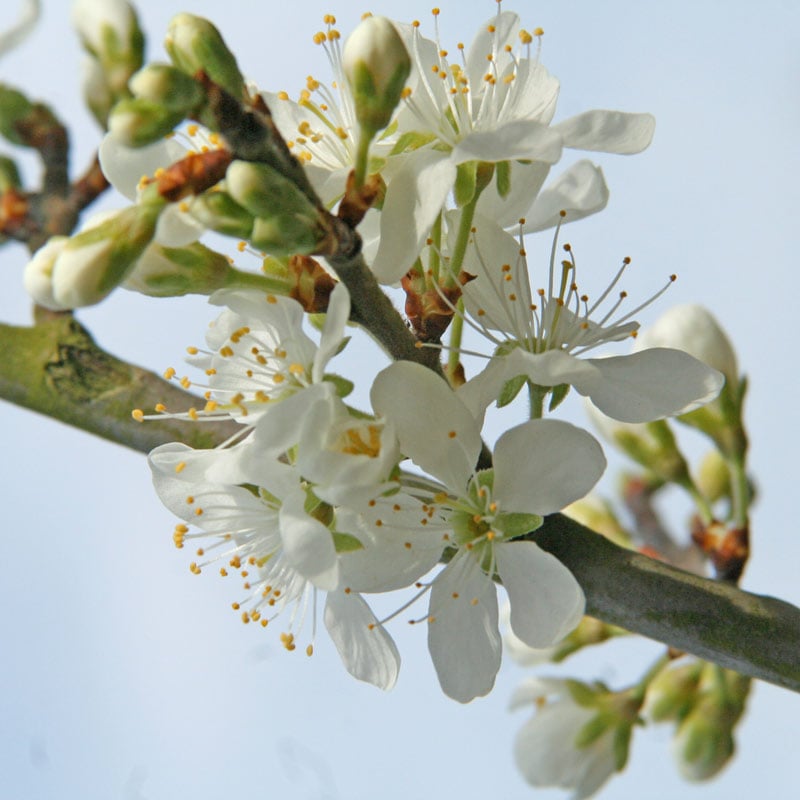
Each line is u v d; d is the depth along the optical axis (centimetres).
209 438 33
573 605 31
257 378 32
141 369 33
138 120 30
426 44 33
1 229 33
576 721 38
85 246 30
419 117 32
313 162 32
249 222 30
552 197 33
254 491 32
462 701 31
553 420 31
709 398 32
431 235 32
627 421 32
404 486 31
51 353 33
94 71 32
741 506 36
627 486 38
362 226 32
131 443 33
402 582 31
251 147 30
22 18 32
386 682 31
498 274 32
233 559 32
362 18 32
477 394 31
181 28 30
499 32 33
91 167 33
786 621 32
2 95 33
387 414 31
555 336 32
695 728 37
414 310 31
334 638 32
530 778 38
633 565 32
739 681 37
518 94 33
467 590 31
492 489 31
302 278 31
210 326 32
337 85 33
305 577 30
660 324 36
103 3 31
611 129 32
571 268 32
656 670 37
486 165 31
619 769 37
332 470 30
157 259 31
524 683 38
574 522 32
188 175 30
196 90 30
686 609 32
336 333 30
